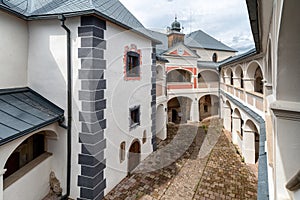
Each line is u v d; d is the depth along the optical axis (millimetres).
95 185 5723
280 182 2055
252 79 9539
